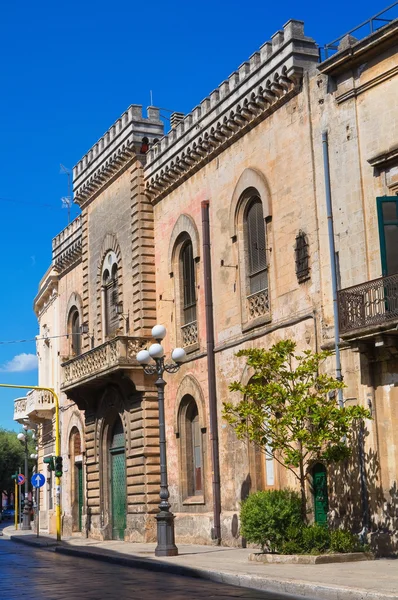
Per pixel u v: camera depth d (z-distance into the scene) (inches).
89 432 1406.3
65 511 1663.4
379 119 831.7
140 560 859.4
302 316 906.7
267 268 988.6
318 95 911.0
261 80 989.2
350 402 829.8
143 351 953.5
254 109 1016.2
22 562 987.3
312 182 910.4
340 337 807.7
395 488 780.6
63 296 1782.7
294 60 932.0
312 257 903.1
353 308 804.0
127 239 1320.1
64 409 1701.5
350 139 861.2
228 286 1066.1
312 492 888.9
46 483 1921.8
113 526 1339.8
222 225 1086.4
